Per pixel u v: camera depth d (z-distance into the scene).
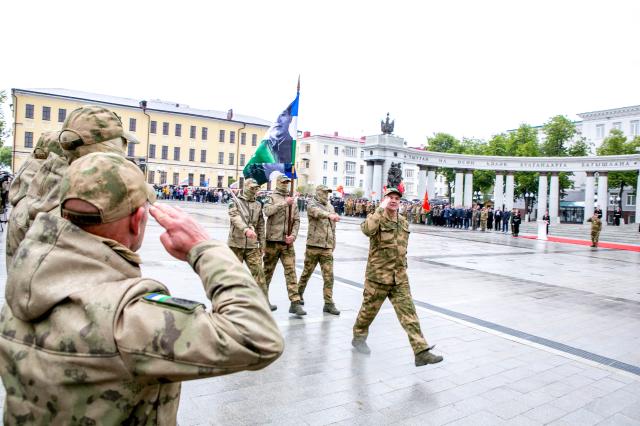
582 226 42.59
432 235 26.17
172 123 61.25
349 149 82.50
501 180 46.25
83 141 2.13
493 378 4.82
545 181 46.56
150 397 1.28
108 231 1.35
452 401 4.20
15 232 2.42
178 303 1.23
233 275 1.37
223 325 1.24
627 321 7.60
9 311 1.32
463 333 6.46
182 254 1.46
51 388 1.16
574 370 5.18
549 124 56.25
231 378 4.46
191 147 62.66
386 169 41.06
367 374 4.73
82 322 1.17
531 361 5.42
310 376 4.60
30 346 1.21
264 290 6.93
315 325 6.43
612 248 22.59
